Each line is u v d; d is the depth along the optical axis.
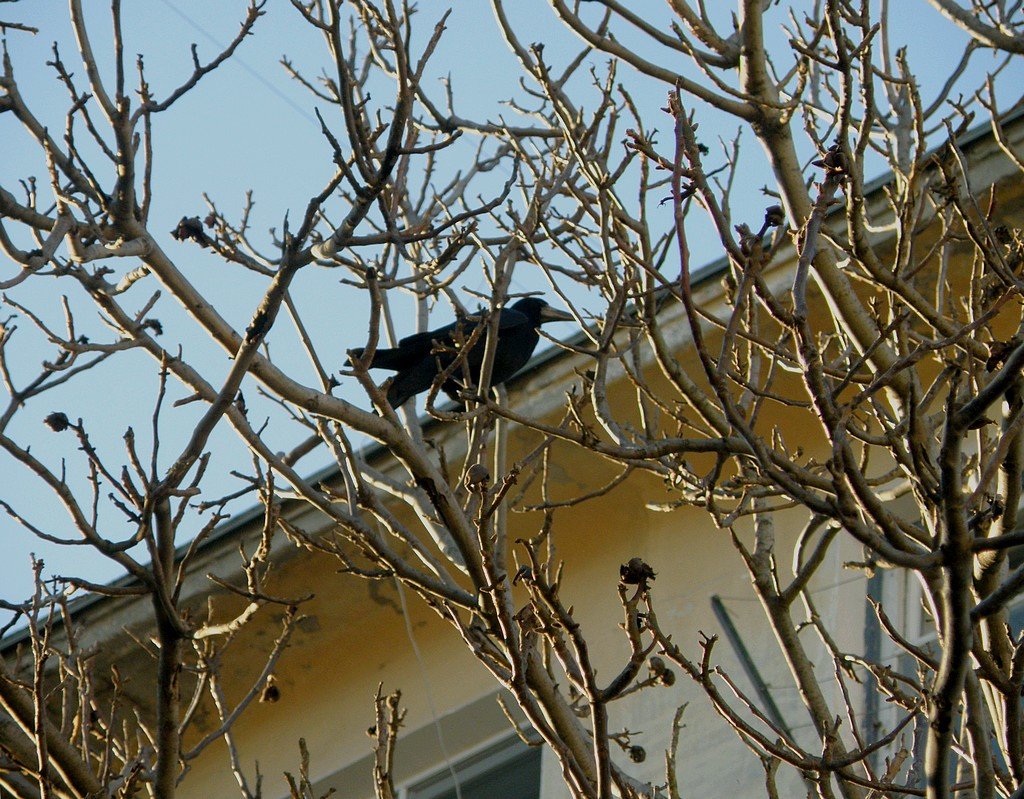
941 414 11.27
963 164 9.92
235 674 18.83
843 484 7.65
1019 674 8.17
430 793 17.00
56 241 9.36
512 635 8.80
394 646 18.25
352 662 18.47
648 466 10.85
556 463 17.19
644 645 16.08
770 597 10.59
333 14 9.34
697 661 15.54
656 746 15.10
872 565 11.15
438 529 12.26
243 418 10.77
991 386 7.06
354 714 18.02
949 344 8.08
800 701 14.47
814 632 15.03
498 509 10.64
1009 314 15.72
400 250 11.40
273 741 18.55
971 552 7.12
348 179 9.48
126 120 9.70
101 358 11.22
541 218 11.39
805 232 7.79
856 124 12.69
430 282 13.95
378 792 10.35
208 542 17.64
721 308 15.89
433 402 10.44
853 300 10.10
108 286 10.16
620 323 11.47
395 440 10.44
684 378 9.58
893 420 12.19
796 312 7.51
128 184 9.74
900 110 13.02
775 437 11.47
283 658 18.72
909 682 10.18
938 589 7.81
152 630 18.00
